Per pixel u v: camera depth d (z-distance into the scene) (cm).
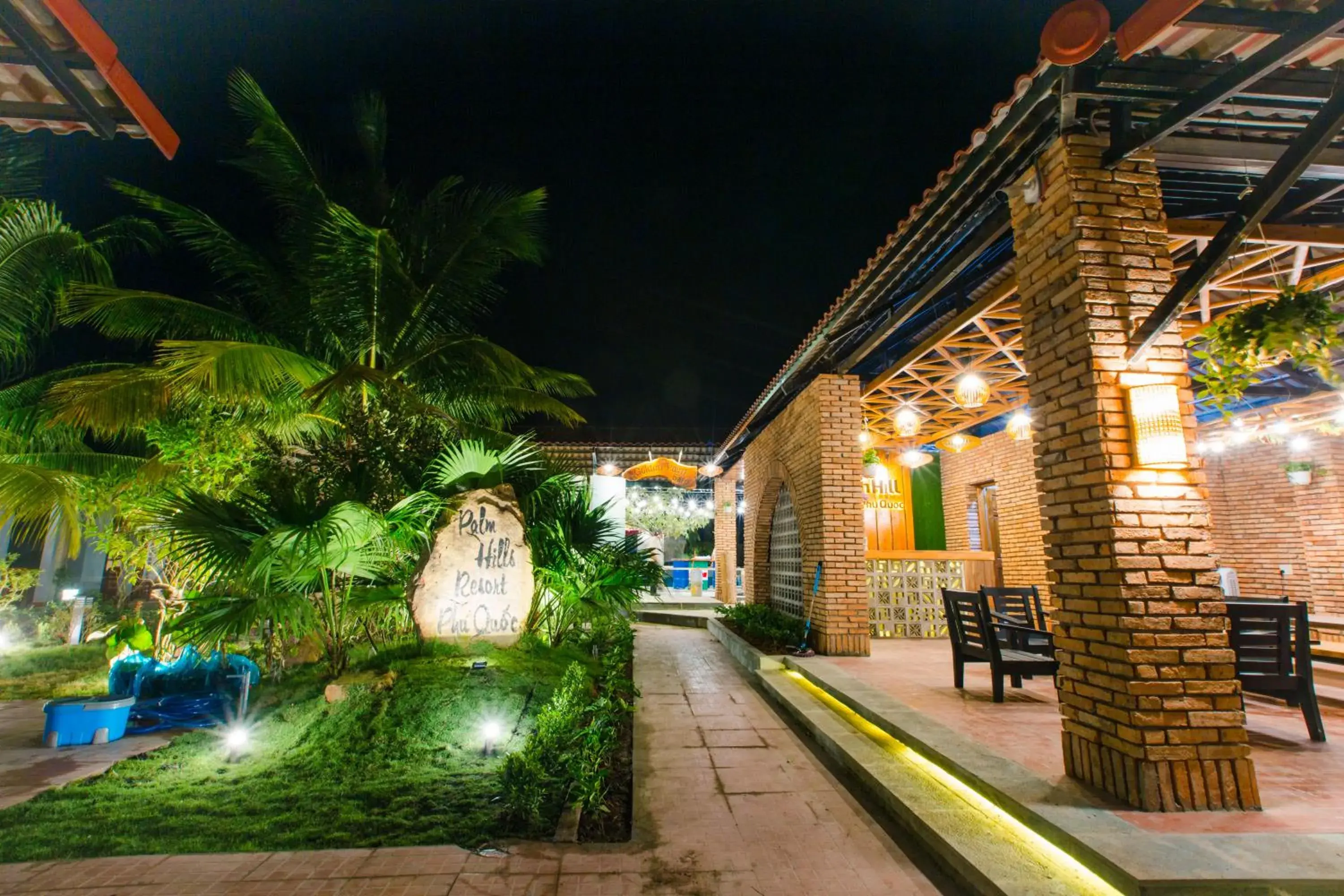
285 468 680
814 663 782
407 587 627
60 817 388
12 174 824
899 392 984
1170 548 359
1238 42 358
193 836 364
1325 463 946
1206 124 410
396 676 568
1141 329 373
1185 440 372
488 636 623
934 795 396
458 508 636
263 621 601
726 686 802
